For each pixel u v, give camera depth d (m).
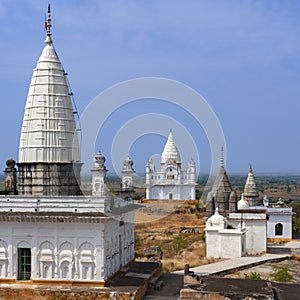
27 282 42.38
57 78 48.44
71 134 48.25
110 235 43.62
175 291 44.75
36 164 46.84
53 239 42.22
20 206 43.09
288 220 81.25
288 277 52.06
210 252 64.12
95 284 41.44
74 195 46.84
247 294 36.78
